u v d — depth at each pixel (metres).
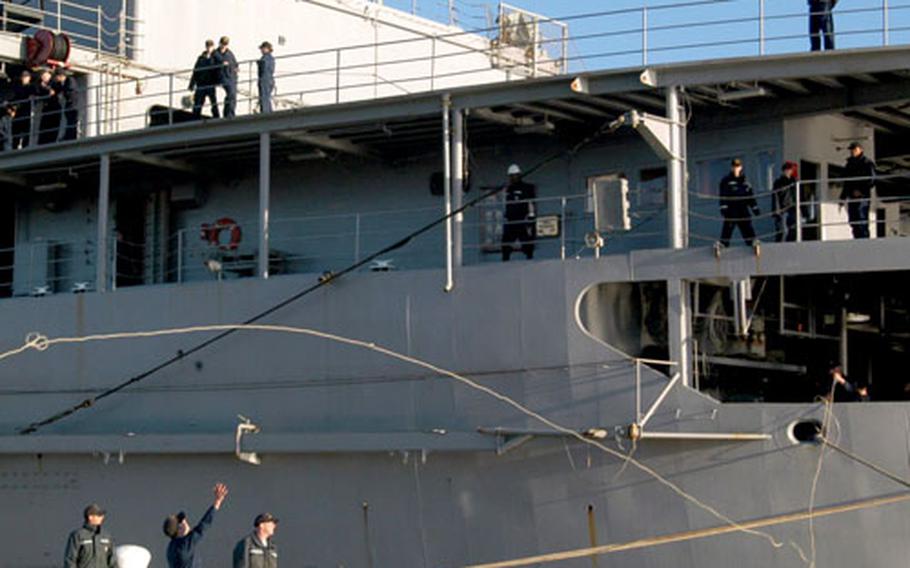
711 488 21.22
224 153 27.48
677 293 21.84
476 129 25.45
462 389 23.03
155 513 25.28
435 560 22.98
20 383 27.52
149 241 29.91
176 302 25.88
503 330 22.80
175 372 25.73
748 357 23.77
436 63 35.12
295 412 24.47
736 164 22.94
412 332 23.52
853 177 23.00
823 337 24.56
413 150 27.00
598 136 24.50
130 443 25.20
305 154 27.22
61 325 27.17
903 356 25.97
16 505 26.78
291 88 32.78
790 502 20.83
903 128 25.69
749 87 23.09
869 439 20.47
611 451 21.77
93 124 30.39
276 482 24.22
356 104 24.62
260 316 24.88
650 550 21.58
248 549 19.08
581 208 25.47
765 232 24.03
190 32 31.84
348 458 23.64
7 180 30.05
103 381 26.56
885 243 20.81
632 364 21.81
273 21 32.78
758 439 20.95
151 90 31.17
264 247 25.30
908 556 20.20
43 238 31.34
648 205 24.81
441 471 22.94
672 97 22.45
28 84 30.25
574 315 22.30
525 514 22.36
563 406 22.25
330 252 27.72
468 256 26.38
